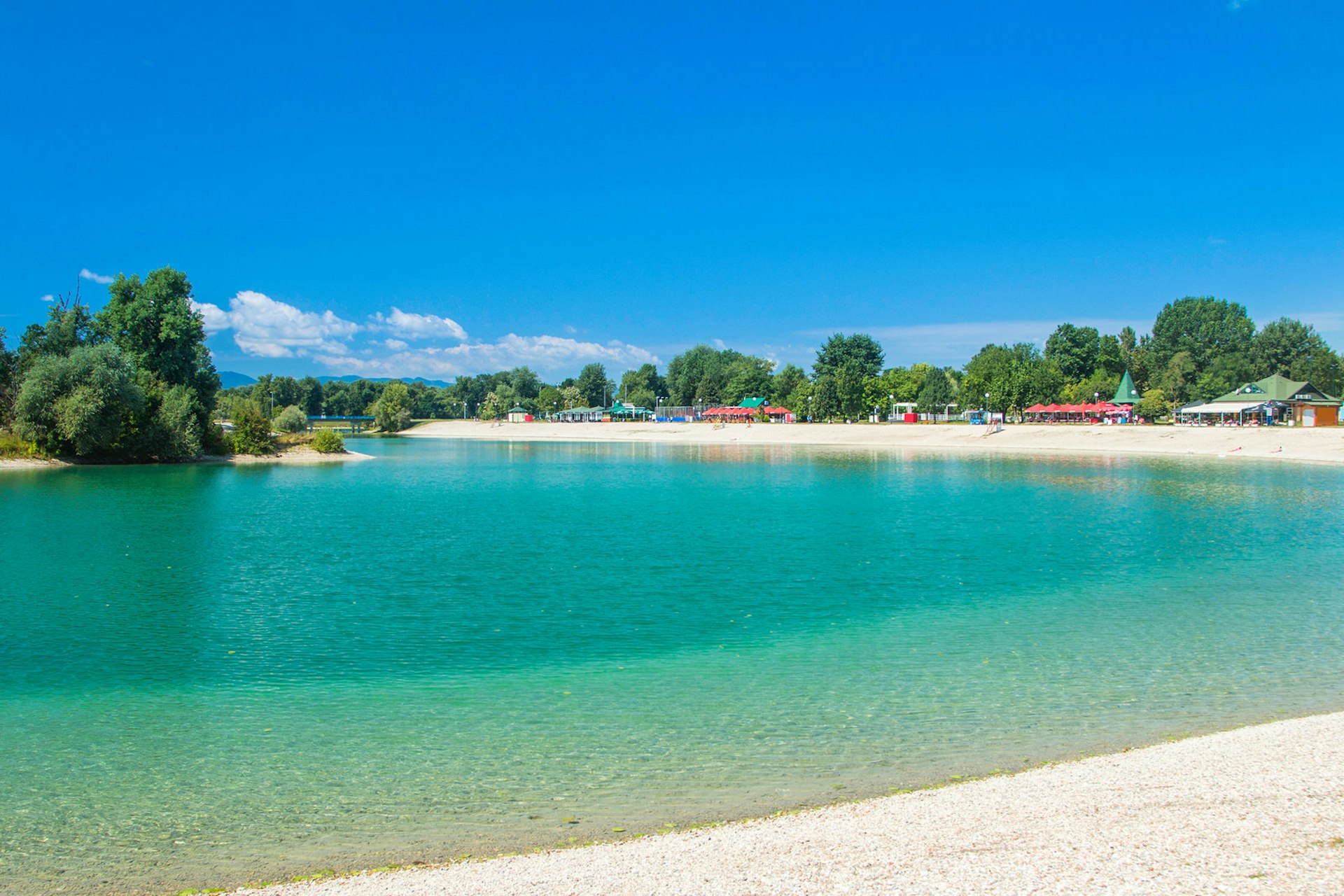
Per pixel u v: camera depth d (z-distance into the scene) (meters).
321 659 19.30
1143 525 40.03
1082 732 13.73
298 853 10.03
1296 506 46.50
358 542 36.88
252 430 101.00
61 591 26.75
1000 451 106.69
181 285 94.06
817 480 68.00
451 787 12.07
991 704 15.43
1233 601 24.08
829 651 19.53
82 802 11.73
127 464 85.44
